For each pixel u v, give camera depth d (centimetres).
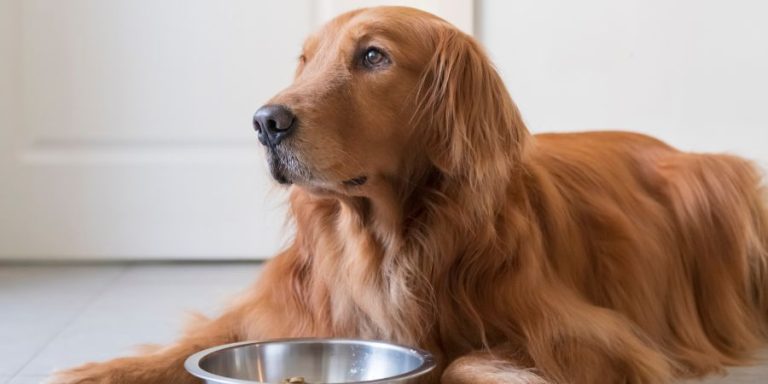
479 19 449
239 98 449
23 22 442
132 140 449
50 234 452
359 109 245
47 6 441
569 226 282
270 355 251
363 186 248
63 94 446
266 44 447
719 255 319
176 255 456
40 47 443
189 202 453
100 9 442
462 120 249
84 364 255
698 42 447
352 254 260
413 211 256
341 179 243
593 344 254
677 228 319
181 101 448
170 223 454
